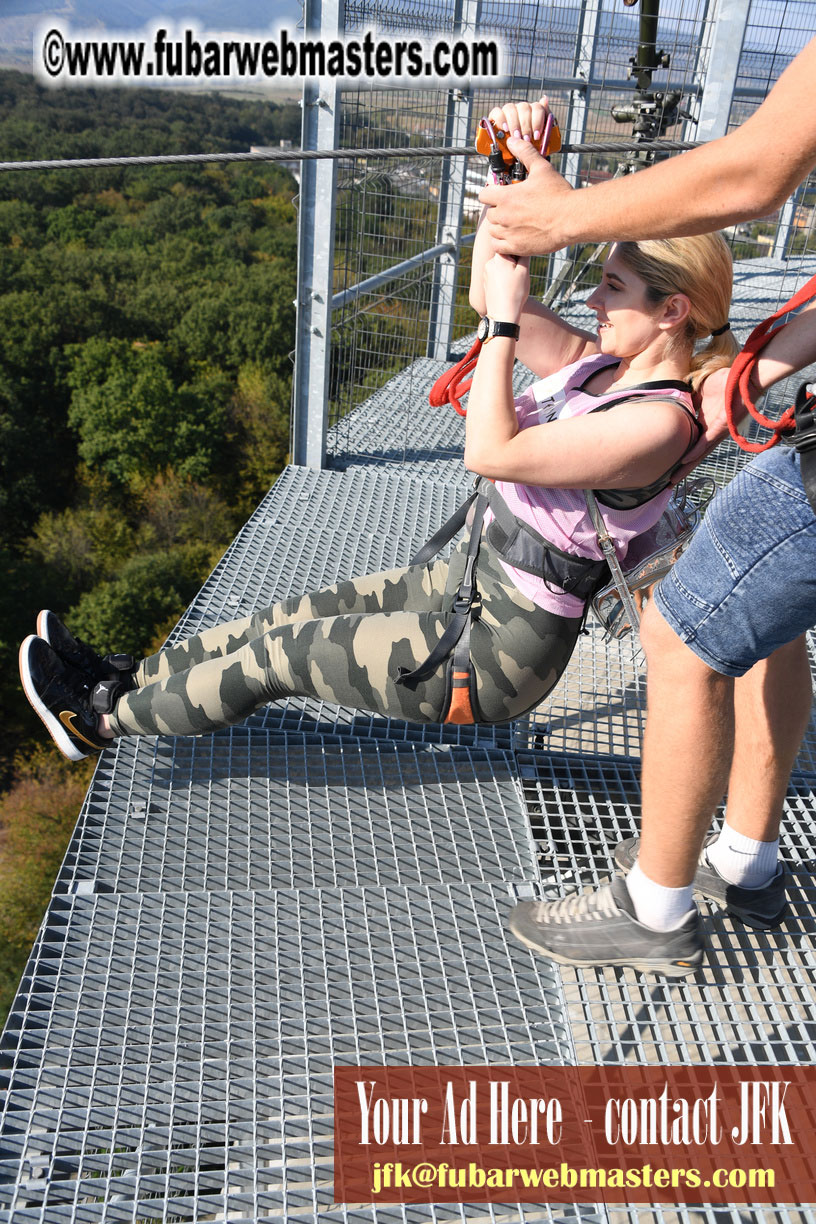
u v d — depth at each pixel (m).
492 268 1.34
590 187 1.22
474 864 1.82
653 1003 1.51
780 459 1.18
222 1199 1.27
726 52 2.83
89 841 1.83
